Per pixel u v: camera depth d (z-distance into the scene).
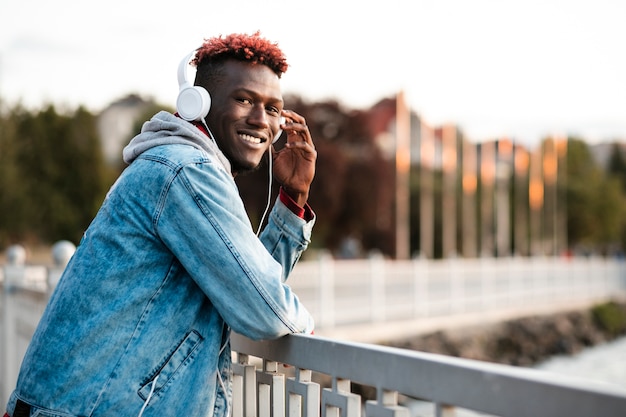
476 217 47.00
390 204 37.81
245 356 2.20
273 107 2.01
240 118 1.93
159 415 1.68
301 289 12.87
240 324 1.72
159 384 1.70
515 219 48.84
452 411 1.36
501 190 34.06
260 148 1.98
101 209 1.82
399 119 26.89
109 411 1.66
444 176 31.06
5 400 6.16
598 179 62.25
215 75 1.94
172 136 1.85
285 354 1.92
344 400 1.66
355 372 1.62
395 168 38.16
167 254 1.76
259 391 2.08
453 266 17.12
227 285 1.71
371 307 13.68
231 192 1.77
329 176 34.47
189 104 1.89
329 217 35.31
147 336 1.70
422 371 1.41
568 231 57.25
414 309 15.27
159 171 1.75
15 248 7.19
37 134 36.06
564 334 20.62
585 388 1.08
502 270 20.31
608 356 20.09
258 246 1.77
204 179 1.74
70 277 1.76
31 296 5.47
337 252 37.00
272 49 1.96
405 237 37.91
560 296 23.66
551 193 44.09
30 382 1.72
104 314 1.69
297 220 2.13
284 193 2.16
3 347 6.40
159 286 1.74
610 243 61.16
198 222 1.70
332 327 12.48
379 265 14.16
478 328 16.61
